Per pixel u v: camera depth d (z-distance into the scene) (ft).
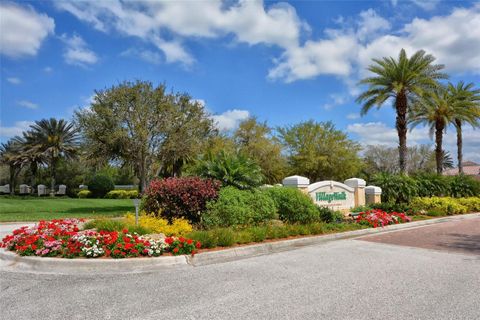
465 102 92.68
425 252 28.22
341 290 17.76
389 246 31.14
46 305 16.02
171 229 31.24
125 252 23.85
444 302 15.98
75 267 22.52
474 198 73.92
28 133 155.53
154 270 22.38
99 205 93.56
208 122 84.12
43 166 168.45
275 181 120.47
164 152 79.51
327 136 126.41
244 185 38.96
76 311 15.20
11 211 72.64
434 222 52.95
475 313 14.66
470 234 39.22
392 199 62.28
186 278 20.36
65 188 168.35
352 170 127.24
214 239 28.12
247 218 35.86
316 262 24.39
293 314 14.58
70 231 27.68
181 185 35.88
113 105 74.69
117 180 214.69
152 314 14.73
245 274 21.13
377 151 185.26
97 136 75.20
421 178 76.28
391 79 80.79
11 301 16.65
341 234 37.27
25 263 23.47
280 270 22.08
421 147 187.01
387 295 16.97
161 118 78.33
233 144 113.70
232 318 14.20
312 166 120.78
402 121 81.82
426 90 80.43
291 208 40.06
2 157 164.04
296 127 129.18
